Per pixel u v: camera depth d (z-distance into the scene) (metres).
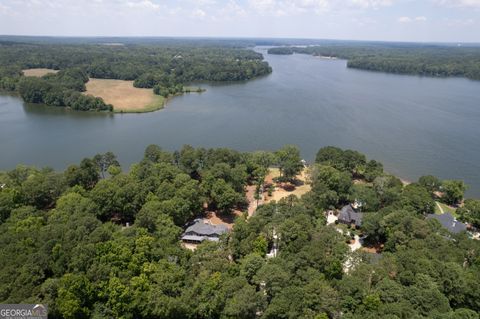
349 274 72.44
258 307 62.94
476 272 70.19
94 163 125.06
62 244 71.75
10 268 64.31
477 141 189.00
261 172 130.38
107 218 103.75
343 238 89.31
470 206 109.25
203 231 97.12
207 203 117.25
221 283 67.06
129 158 163.75
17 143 179.38
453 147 180.75
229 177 117.88
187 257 76.56
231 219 109.88
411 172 152.62
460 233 86.75
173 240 83.88
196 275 70.81
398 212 92.94
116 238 75.19
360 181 138.75
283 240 84.75
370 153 172.38
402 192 114.12
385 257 74.88
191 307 62.44
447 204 123.81
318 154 146.25
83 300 61.84
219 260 73.75
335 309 62.25
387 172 152.12
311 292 64.06
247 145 181.12
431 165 159.62
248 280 71.12
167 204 95.88
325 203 110.75
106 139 187.62
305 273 69.81
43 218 86.44
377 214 97.12
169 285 64.81
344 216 106.81
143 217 86.62
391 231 89.25
